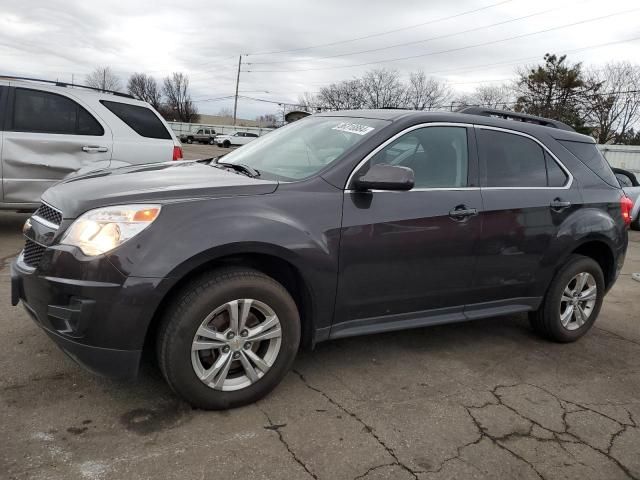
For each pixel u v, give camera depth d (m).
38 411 2.87
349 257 3.24
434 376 3.69
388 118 3.68
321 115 4.27
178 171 3.56
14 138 6.07
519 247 3.97
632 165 22.70
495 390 3.55
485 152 3.92
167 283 2.71
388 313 3.54
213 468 2.52
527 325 4.92
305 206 3.11
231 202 2.93
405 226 3.41
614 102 47.50
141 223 2.71
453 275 3.70
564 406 3.41
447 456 2.77
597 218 4.37
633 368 4.12
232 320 2.92
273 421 2.96
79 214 2.80
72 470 2.43
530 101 49.72
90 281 2.65
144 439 2.70
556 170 4.30
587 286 4.54
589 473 2.74
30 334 3.78
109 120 6.65
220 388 2.96
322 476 2.53
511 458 2.80
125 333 2.69
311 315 3.26
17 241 6.47
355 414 3.10
